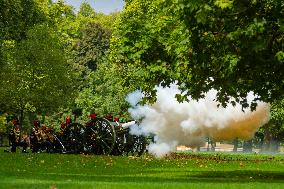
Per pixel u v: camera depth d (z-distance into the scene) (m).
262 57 41.00
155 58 47.19
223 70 43.00
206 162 71.00
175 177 44.44
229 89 44.38
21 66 138.25
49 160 65.56
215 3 36.59
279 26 39.25
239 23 40.00
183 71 46.41
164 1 42.62
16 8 116.00
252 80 44.41
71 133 95.69
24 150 94.19
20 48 139.25
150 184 30.77
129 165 62.50
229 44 40.19
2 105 151.50
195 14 38.72
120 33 47.88
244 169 58.53
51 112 158.88
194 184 31.30
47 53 139.12
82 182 31.55
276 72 43.38
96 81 158.75
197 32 40.56
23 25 148.88
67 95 143.62
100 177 40.53
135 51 47.16
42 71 139.50
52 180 34.06
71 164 60.97
